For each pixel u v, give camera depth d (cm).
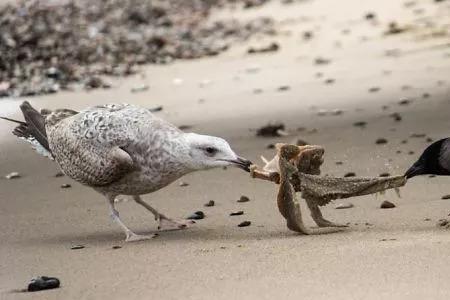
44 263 1043
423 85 2042
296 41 2752
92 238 1159
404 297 829
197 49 2786
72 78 2431
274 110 1936
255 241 1077
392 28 2673
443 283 864
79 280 961
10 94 2266
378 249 995
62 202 1359
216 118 1898
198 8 3447
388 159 1480
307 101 1998
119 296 891
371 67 2300
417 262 935
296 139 1623
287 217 1093
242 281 907
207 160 1105
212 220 1208
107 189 1160
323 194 1101
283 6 3288
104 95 2220
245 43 2817
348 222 1151
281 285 885
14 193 1431
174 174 1125
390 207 1211
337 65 2375
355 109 1883
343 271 920
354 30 2777
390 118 1778
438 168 1136
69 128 1172
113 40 2880
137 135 1123
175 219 1218
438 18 2745
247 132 1761
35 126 1241
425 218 1145
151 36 2912
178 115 1952
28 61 2612
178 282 921
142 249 1078
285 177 1088
